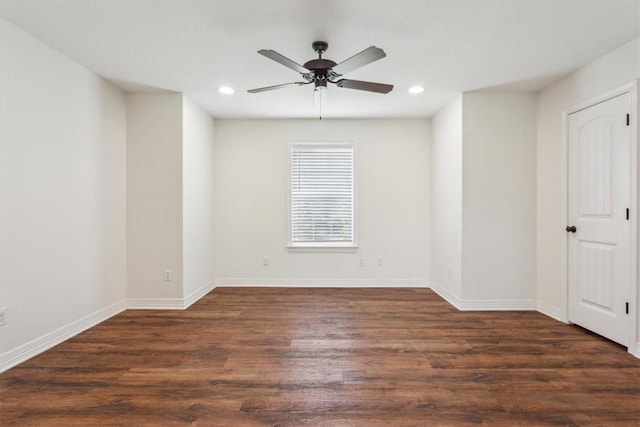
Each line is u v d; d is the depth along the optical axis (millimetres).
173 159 3975
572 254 3389
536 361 2584
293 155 5195
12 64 2506
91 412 1930
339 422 1847
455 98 4125
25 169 2617
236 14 2377
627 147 2756
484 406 1998
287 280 5184
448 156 4379
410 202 5164
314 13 2363
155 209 3980
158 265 3990
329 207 5223
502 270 3959
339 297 4535
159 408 1970
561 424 1834
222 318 3639
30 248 2660
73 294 3117
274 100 4262
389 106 4512
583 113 3221
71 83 3088
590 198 3145
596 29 2562
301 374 2379
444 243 4531
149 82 3646
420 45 2822
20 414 1907
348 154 5207
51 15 2389
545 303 3797
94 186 3414
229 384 2240
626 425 1824
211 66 3242
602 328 3023
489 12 2350
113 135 3723
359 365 2520
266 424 1827
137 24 2508
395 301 4340
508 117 3934
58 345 2889
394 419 1874
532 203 3943
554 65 3201
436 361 2586
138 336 3104
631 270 2717
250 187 5176
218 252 5172
